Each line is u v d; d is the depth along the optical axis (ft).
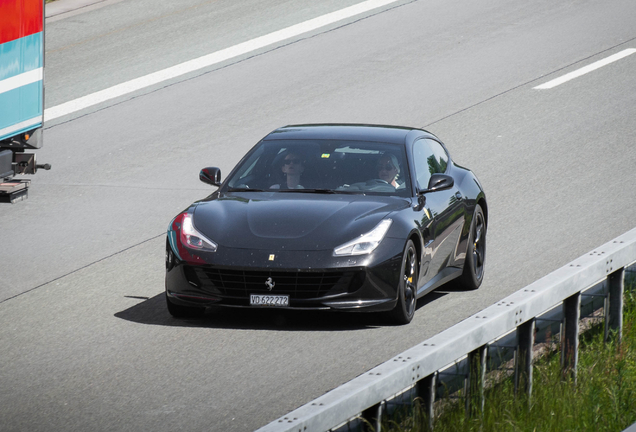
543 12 286.87
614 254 75.61
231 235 89.30
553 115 200.64
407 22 277.23
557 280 67.67
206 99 214.48
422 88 220.64
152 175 166.30
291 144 104.01
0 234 133.80
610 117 198.29
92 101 213.87
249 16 284.00
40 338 88.63
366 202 94.63
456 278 106.63
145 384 75.25
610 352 76.95
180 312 93.30
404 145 103.14
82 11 291.38
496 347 63.57
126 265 117.70
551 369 70.28
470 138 186.50
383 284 88.12
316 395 72.74
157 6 296.30
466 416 59.88
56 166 172.35
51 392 73.61
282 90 220.02
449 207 102.32
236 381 75.82
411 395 56.18
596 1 298.35
